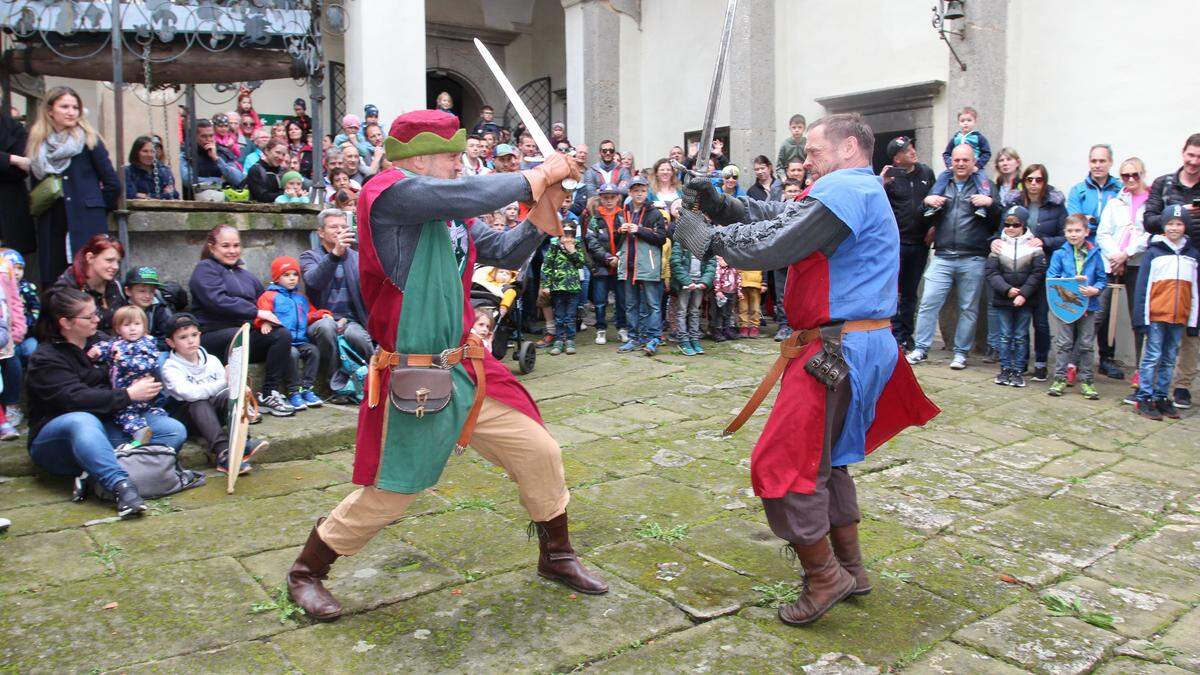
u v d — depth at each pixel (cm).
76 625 300
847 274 293
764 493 291
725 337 848
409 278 284
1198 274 593
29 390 421
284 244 639
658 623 306
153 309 521
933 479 473
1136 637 310
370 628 301
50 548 363
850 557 323
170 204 585
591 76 1156
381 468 290
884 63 934
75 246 523
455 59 1432
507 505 415
